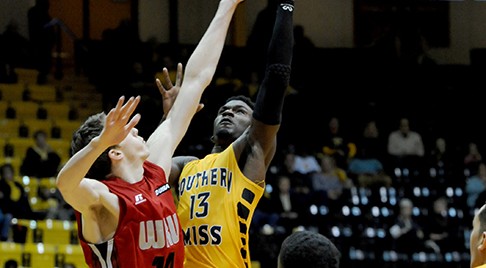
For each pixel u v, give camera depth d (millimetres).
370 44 25000
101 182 4652
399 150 20125
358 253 15883
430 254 16234
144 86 19828
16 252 14758
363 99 22172
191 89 5445
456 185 19062
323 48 23047
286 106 20797
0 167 16047
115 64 21250
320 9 25047
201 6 24469
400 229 16422
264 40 22250
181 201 5633
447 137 21578
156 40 22672
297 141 20250
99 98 21109
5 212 15320
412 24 25125
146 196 4676
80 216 4602
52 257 14930
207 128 18812
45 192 16359
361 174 18891
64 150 18656
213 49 5547
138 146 4797
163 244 4672
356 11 25109
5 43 21078
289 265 4000
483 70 23141
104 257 4562
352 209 17141
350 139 20656
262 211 16000
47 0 21672
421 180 18969
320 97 21578
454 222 17266
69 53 23734
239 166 5535
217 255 5438
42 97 20641
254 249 14969
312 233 4098
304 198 16594
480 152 21469
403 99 22266
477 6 25469
